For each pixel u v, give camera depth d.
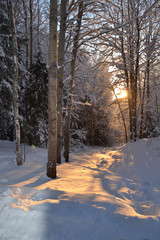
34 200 3.41
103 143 26.34
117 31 10.62
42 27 18.47
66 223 2.59
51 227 2.46
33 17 18.08
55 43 5.71
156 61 13.23
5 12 11.58
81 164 9.25
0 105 10.13
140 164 7.78
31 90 13.53
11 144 13.52
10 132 16.50
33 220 2.56
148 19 11.50
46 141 13.89
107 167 8.82
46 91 13.70
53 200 3.25
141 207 3.84
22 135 14.36
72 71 9.95
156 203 4.09
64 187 4.47
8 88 10.09
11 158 8.51
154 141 9.84
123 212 3.04
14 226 2.45
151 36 12.73
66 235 2.36
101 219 2.72
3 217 2.62
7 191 3.52
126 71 13.12
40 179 5.51
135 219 2.86
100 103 23.06
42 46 19.02
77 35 9.93
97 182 5.34
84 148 19.00
